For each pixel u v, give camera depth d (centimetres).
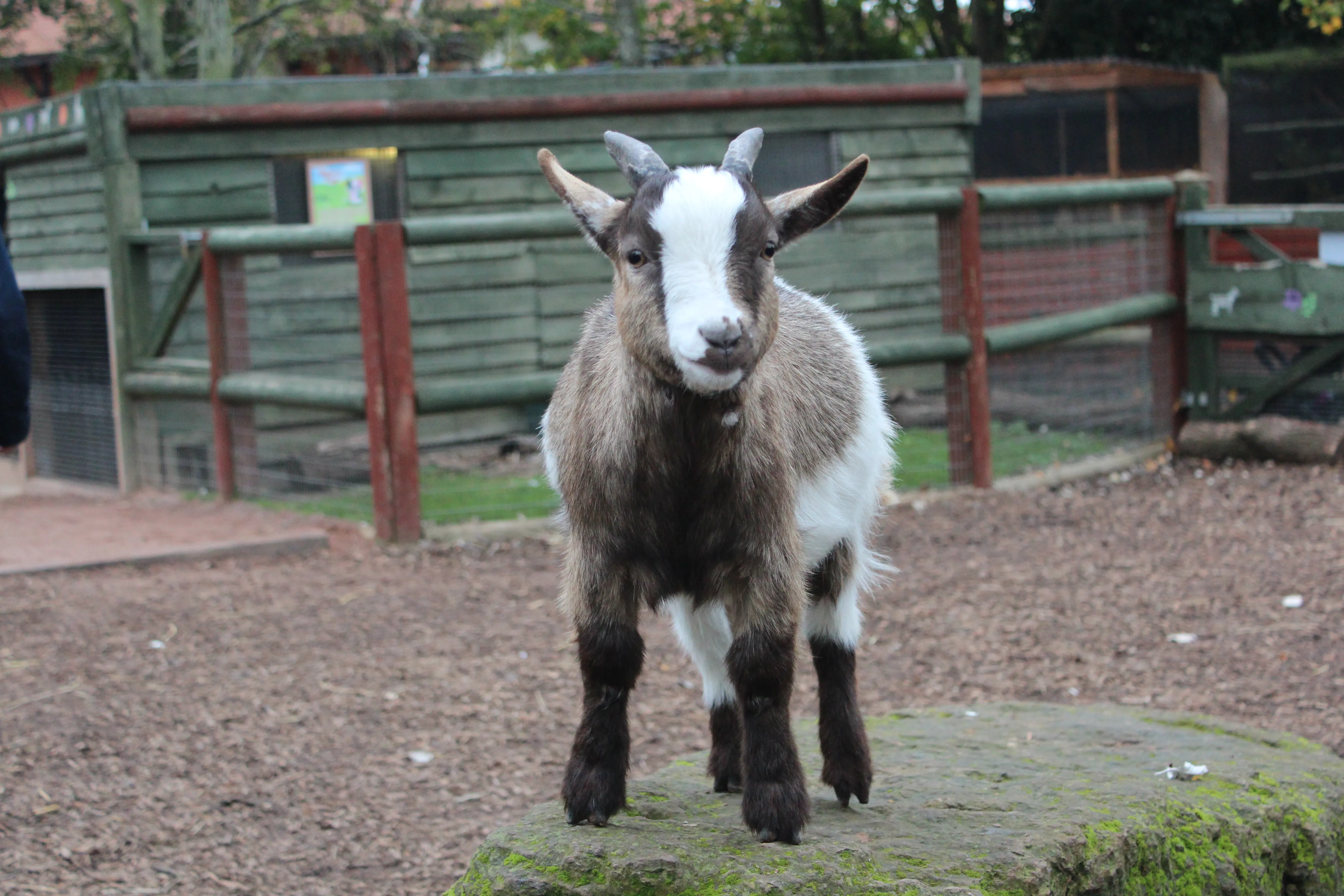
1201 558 743
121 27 1583
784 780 312
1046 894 304
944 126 1200
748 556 309
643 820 336
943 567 746
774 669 311
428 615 672
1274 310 978
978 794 363
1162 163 1441
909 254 1142
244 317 909
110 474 1034
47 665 592
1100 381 1002
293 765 502
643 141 1109
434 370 1012
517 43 2197
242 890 418
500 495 886
